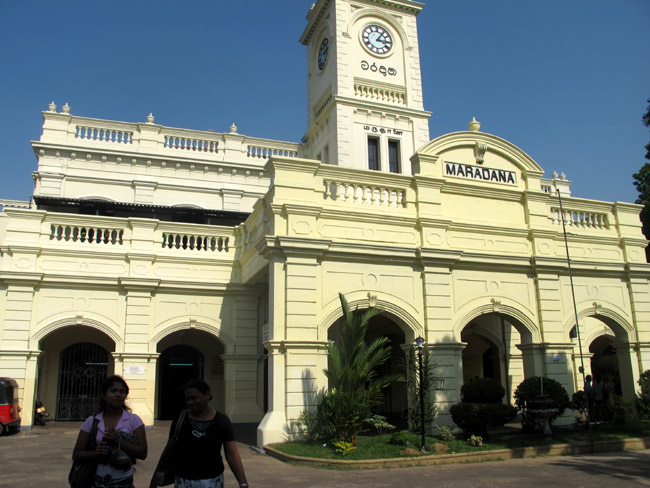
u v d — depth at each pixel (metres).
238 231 19.97
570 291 17.58
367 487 9.26
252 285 19.67
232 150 25.92
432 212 16.06
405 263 15.38
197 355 22.05
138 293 18.28
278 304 13.71
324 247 14.19
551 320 16.77
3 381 15.97
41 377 19.59
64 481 9.67
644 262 18.91
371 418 13.23
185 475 4.84
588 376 16.81
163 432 16.83
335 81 25.92
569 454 12.91
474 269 16.28
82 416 19.83
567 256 16.55
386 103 26.53
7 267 17.42
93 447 4.96
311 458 11.30
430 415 14.04
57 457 12.18
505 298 16.48
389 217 15.41
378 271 15.03
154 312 18.52
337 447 11.93
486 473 10.49
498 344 21.89
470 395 13.94
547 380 14.63
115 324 18.08
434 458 11.57
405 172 25.66
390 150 26.09
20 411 16.73
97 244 18.61
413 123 26.45
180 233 19.56
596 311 17.81
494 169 17.52
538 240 17.27
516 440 13.59
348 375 12.46
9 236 17.78
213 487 4.82
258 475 10.28
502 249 16.91
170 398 21.45
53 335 19.98
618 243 18.92
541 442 13.35
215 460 4.92
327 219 14.81
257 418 19.02
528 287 16.92
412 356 14.68
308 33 30.16
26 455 12.45
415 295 15.32
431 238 15.79
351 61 26.33
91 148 23.50
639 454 12.82
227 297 19.53
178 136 25.27
